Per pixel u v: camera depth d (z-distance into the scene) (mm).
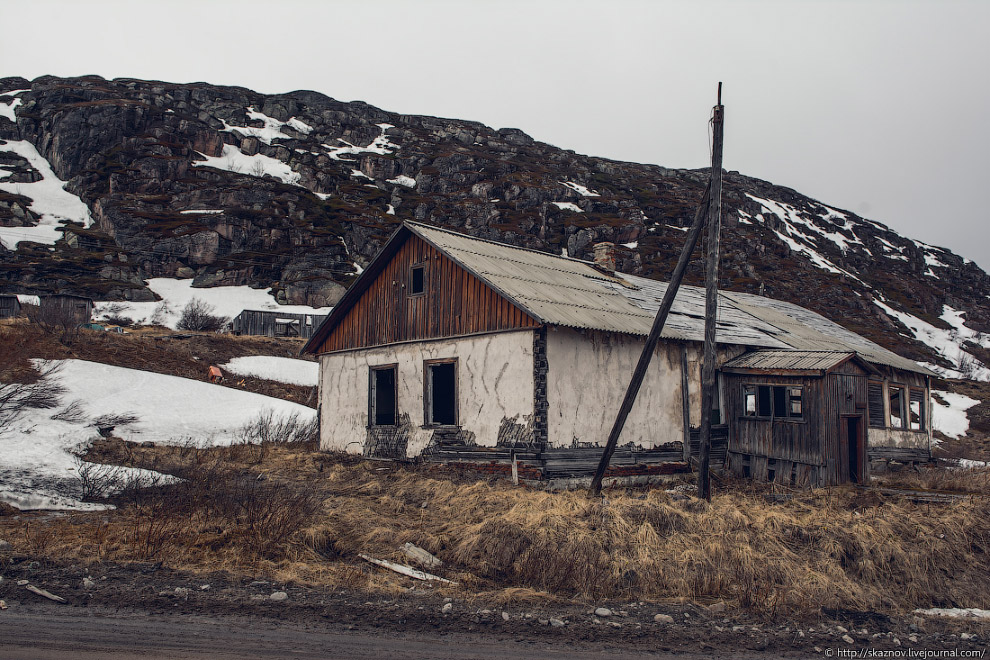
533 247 91312
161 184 87062
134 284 66188
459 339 16500
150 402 25844
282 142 115062
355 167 112625
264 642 6027
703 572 8914
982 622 8266
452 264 16938
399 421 17703
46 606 6730
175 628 6277
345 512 11430
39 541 8766
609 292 19781
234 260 76062
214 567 8266
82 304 38719
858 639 7230
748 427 18516
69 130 94625
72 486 12070
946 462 25672
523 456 14633
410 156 117125
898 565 9992
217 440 21703
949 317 98875
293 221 85875
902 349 73938
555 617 7266
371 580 8180
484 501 12133
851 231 132000
